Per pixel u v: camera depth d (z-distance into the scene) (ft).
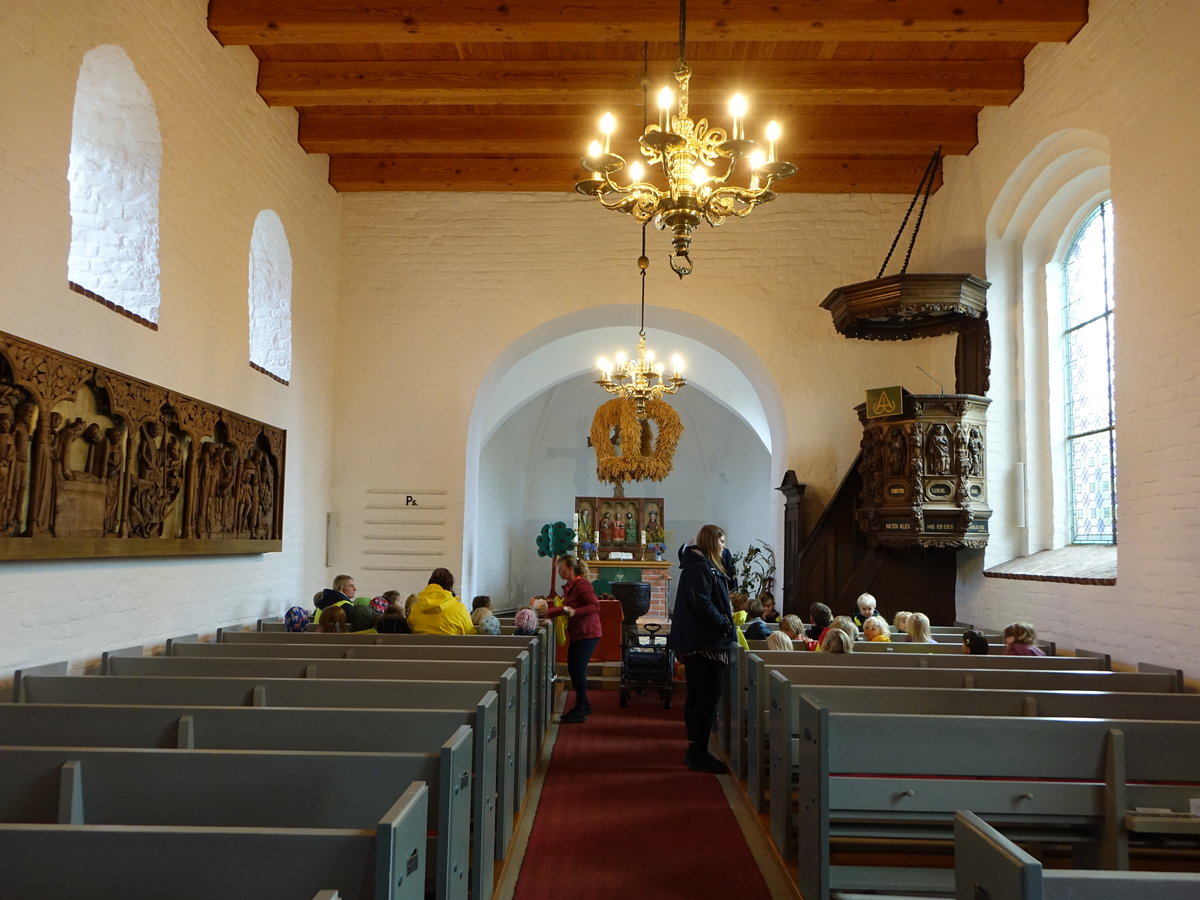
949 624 32.40
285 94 27.96
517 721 16.94
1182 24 19.61
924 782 11.88
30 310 16.28
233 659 17.43
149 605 20.97
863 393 35.09
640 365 39.09
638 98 28.91
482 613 27.17
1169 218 20.06
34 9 16.40
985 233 30.53
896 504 29.07
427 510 34.94
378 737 11.68
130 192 21.39
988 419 29.89
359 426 35.37
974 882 6.82
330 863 6.68
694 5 24.18
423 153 34.24
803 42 27.12
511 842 15.62
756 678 17.51
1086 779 11.96
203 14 23.79
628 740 24.20
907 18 24.06
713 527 21.29
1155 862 13.47
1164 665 19.88
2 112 15.55
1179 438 19.56
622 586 39.19
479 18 24.35
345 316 35.83
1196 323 19.02
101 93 20.90
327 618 23.61
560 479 68.33
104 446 18.44
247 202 26.94
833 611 32.86
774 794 15.37
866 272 35.40
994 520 29.68
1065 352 29.12
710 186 19.24
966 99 28.27
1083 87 24.00
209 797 9.11
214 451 23.79
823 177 34.63
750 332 35.47
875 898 11.91
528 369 55.26
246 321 26.78
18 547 15.71
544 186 35.14
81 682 14.98
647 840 15.85
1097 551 26.08
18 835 6.74
